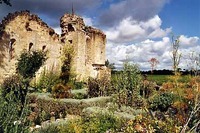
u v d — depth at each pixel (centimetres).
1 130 407
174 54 691
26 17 2906
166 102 1505
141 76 1961
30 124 466
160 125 754
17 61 2725
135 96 1703
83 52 3656
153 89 1816
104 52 4197
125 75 1853
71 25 3547
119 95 1744
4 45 2647
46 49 3142
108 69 3947
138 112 1440
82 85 2989
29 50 2806
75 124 1010
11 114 434
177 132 701
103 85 2219
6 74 2628
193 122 706
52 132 762
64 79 3112
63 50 3388
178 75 769
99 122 1016
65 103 1684
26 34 2897
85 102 1712
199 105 700
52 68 3181
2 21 2688
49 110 1487
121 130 937
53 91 2097
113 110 1284
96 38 4041
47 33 3175
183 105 841
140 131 783
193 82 731
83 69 3650
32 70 2494
